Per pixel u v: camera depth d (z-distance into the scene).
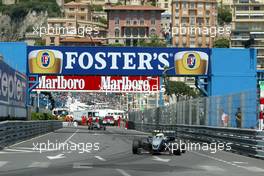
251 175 21.52
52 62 66.44
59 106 176.12
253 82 66.94
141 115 102.50
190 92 165.75
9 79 51.56
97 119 101.00
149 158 29.73
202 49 67.06
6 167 23.47
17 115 58.03
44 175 20.11
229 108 41.59
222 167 25.30
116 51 66.81
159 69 66.88
